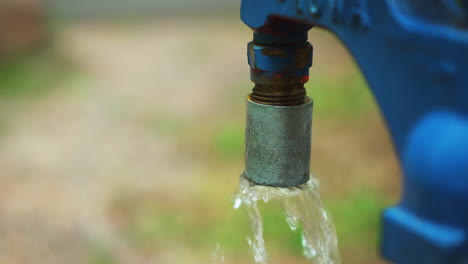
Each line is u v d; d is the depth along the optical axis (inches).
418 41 27.9
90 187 203.3
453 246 27.1
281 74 38.9
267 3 37.0
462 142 26.6
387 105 29.7
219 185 204.4
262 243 46.2
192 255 166.9
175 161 223.1
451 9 27.0
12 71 308.7
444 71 27.0
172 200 195.3
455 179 26.7
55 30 362.0
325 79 293.3
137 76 317.4
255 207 46.2
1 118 258.8
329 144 230.1
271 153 40.3
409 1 28.5
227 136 239.0
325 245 43.3
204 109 272.4
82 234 176.2
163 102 282.5
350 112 256.5
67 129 250.1
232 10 452.1
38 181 206.1
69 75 314.2
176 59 345.1
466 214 26.9
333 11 32.2
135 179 209.8
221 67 329.7
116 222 183.0
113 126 253.8
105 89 297.1
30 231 175.8
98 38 384.2
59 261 164.2
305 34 39.3
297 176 40.8
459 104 26.8
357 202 187.9
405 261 29.2
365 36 30.5
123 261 164.4
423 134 27.8
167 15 439.8
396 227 29.4
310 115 40.7
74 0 423.5
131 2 436.1
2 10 319.6
